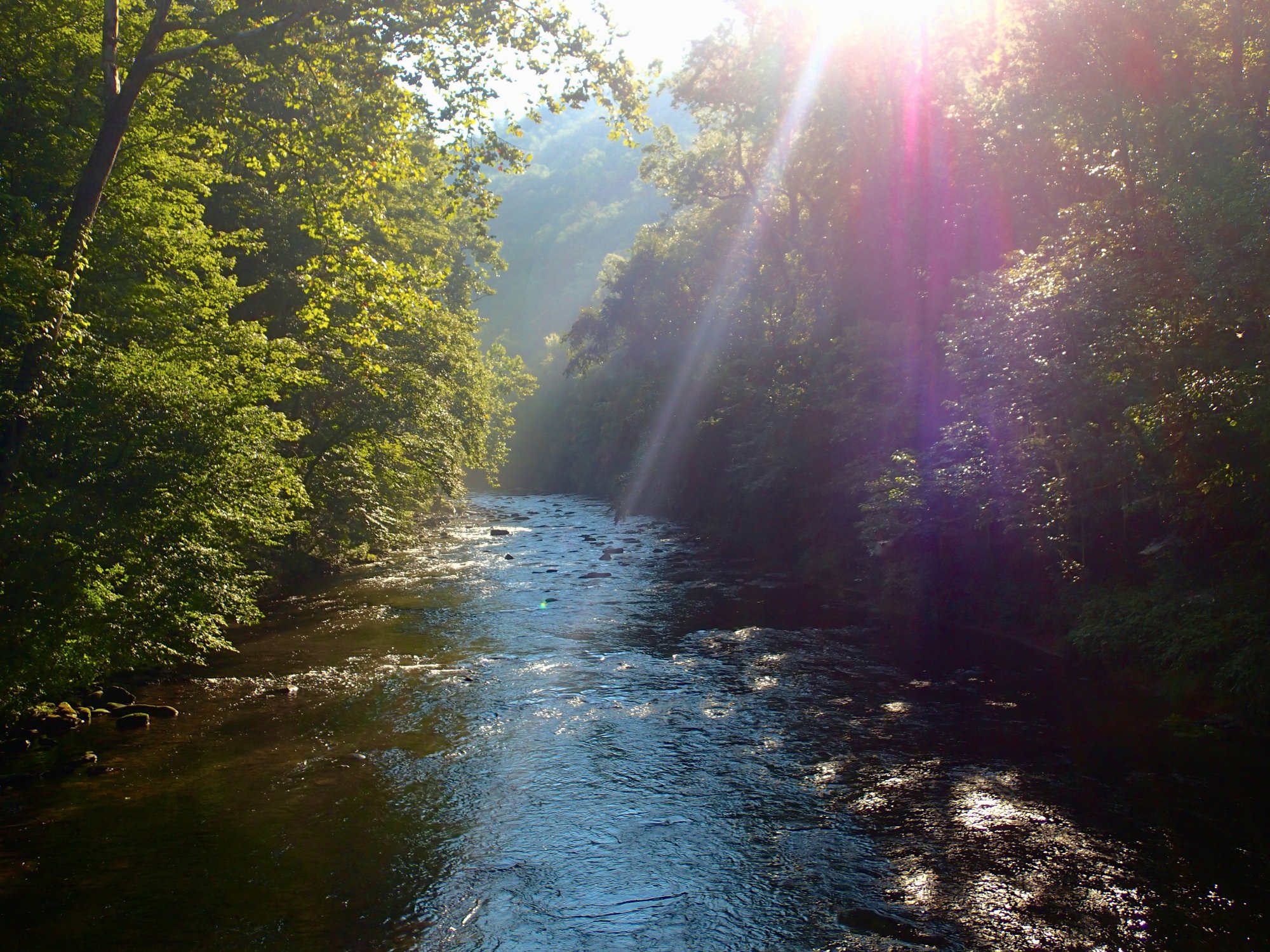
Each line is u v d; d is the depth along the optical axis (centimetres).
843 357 2533
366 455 2409
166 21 1168
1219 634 1199
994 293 1636
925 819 899
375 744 1143
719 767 1055
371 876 802
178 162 1421
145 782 1015
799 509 2831
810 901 750
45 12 1291
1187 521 1337
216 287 1450
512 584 2394
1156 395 1258
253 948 684
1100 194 1811
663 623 1883
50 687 1164
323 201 1565
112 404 1078
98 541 1021
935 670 1470
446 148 1438
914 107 2491
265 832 888
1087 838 845
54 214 1252
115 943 688
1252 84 1338
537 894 770
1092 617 1473
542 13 1344
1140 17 1523
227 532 1238
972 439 1770
